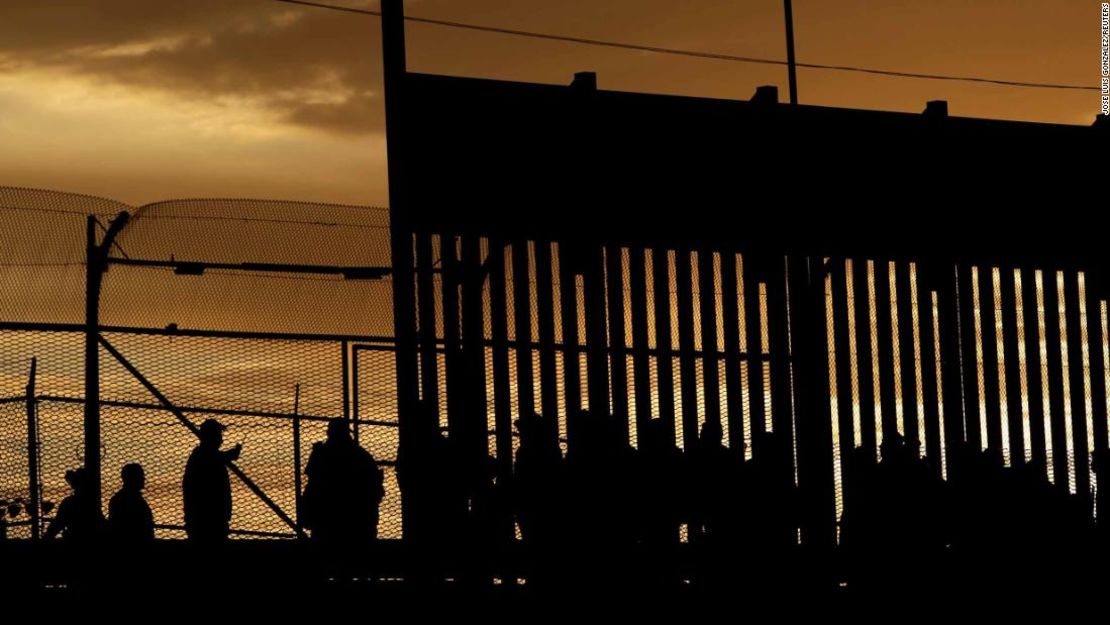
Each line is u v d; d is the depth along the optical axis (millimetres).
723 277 34062
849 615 31094
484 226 32125
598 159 33250
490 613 29312
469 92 32406
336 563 28844
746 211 34375
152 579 27438
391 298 31891
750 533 31422
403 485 30531
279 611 27953
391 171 31641
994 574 31688
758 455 33281
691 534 31250
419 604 29094
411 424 30656
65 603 26688
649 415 33000
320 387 32312
